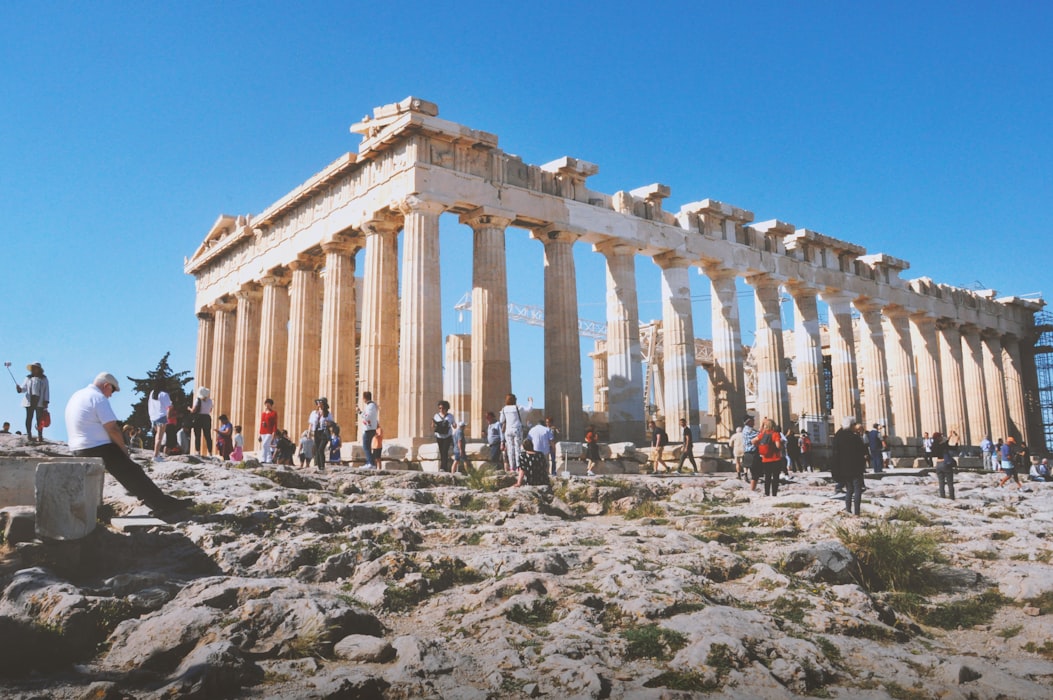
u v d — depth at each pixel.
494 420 27.81
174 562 11.77
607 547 14.05
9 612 9.28
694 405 40.97
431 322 33.03
